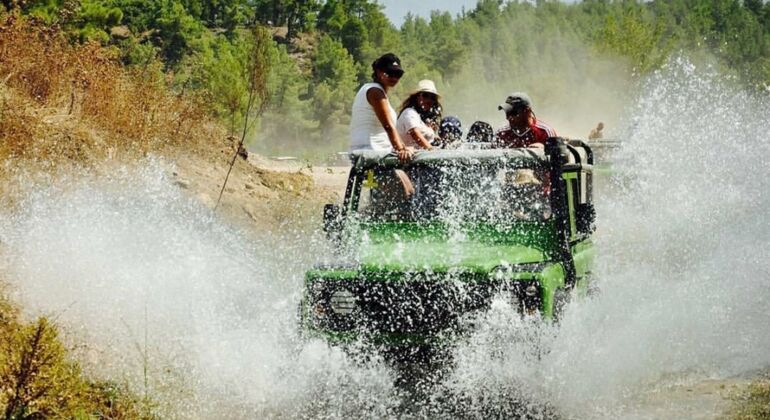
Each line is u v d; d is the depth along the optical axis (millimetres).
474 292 6383
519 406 6395
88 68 11820
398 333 6461
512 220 7230
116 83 11938
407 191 7543
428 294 6426
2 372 5406
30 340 5422
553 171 7219
